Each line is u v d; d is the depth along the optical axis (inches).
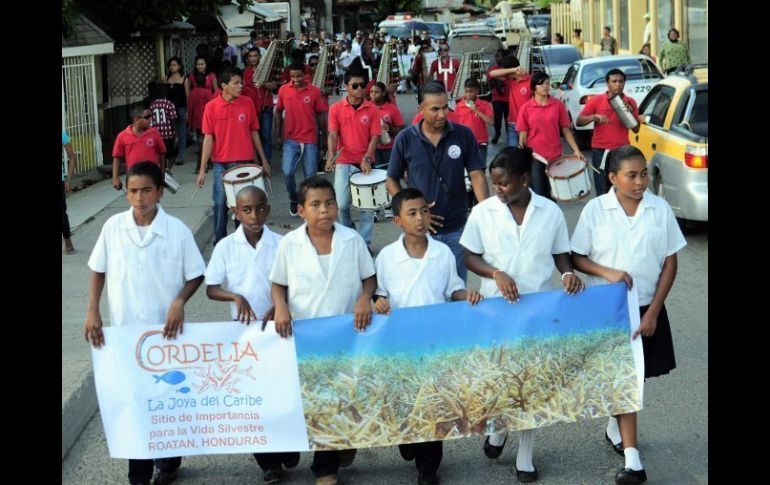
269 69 687.7
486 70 837.2
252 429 210.7
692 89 468.1
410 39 1683.1
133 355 209.0
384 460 233.8
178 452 209.8
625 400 213.6
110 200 586.2
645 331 214.5
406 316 210.5
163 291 212.8
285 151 514.9
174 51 1032.8
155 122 684.1
